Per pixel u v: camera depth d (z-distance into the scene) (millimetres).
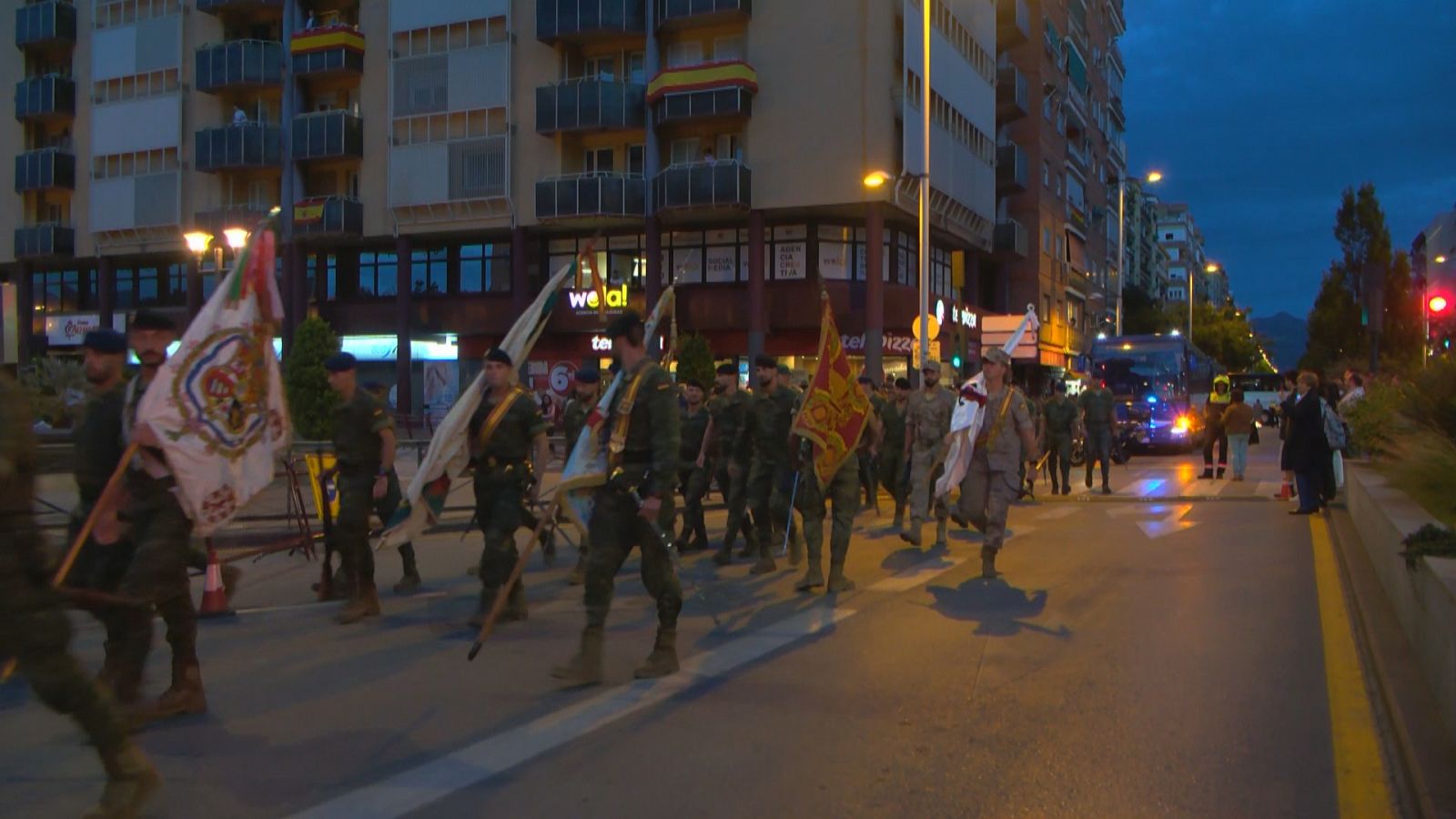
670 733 5086
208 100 40312
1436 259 31000
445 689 5832
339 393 7762
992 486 9039
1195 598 8188
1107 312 65625
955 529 12797
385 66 37469
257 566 10523
